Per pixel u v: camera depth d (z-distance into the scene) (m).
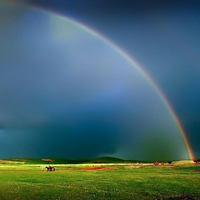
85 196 31.62
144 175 59.66
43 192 34.75
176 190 35.59
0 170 94.19
